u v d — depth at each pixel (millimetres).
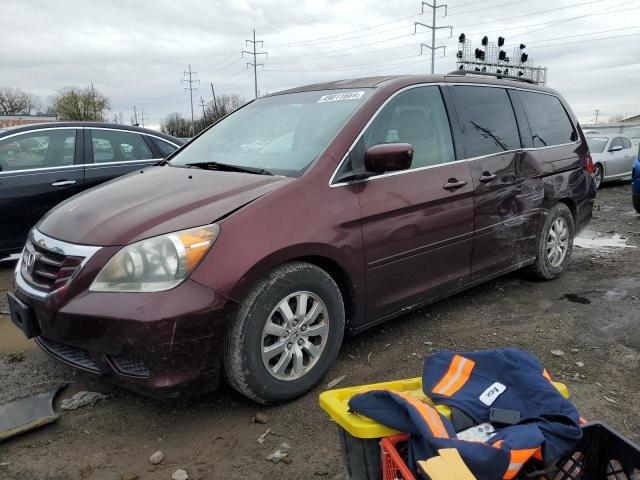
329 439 2613
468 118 4059
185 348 2465
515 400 1907
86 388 3107
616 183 15633
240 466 2426
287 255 2736
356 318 3225
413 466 1659
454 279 3846
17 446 2564
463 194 3783
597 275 5348
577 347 3631
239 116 4219
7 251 5473
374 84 3654
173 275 2469
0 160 5426
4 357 3561
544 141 4832
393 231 3297
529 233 4602
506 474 1569
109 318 2451
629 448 1663
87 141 5969
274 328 2746
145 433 2676
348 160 3180
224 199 2809
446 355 2145
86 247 2641
